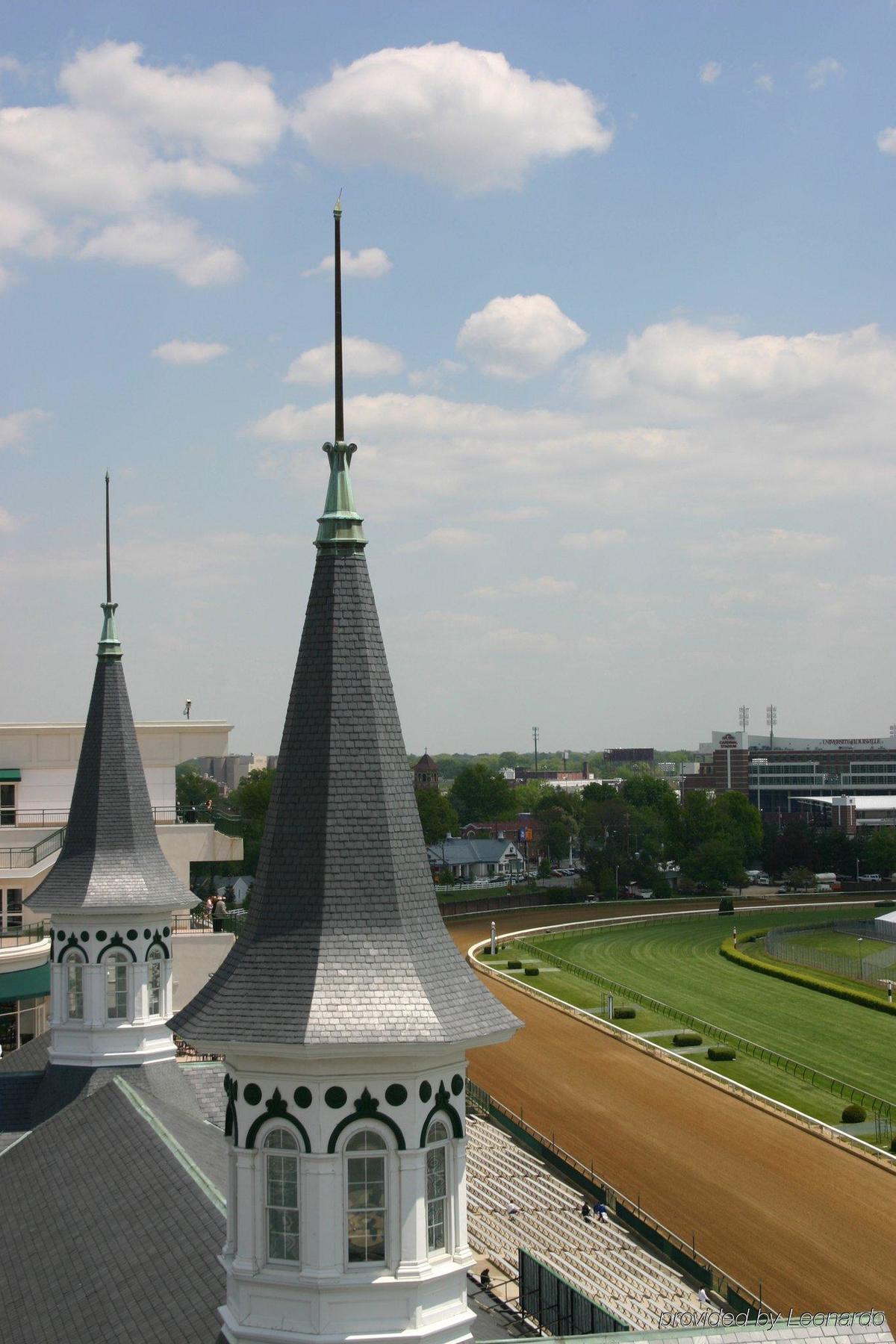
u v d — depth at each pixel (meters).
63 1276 30.83
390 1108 23.30
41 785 89.75
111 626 49.56
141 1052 47.06
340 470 26.03
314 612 25.78
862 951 166.75
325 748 25.00
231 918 88.00
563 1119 90.69
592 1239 67.88
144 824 48.91
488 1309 47.25
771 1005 133.25
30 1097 48.25
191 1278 27.22
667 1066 105.19
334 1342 22.47
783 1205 73.19
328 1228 22.92
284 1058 23.06
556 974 149.62
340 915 24.14
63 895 47.00
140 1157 35.50
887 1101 95.38
